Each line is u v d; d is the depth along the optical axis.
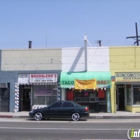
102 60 26.69
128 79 26.25
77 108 20.70
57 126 16.42
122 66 26.44
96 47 26.81
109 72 26.03
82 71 26.70
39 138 12.13
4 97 27.53
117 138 12.05
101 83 25.41
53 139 11.87
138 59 26.36
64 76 25.92
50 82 26.91
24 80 27.34
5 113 25.81
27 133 13.53
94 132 13.75
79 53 26.94
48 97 27.28
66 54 27.08
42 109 21.06
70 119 21.95
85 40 26.31
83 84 25.48
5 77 27.58
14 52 27.69
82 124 17.62
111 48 26.69
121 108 27.81
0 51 27.83
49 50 27.28
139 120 21.06
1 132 13.89
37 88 27.52
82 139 11.83
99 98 26.72
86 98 26.88
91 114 24.30
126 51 26.52
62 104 21.00
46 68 27.17
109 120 21.16
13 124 17.69
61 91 26.98
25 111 27.69
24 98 28.00
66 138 12.09
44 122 19.31
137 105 26.05
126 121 20.14
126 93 27.30
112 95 26.33
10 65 27.62
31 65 27.34
